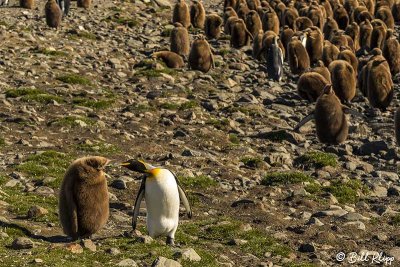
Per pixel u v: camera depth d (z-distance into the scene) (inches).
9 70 1614.2
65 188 686.5
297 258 751.7
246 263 717.3
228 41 2386.8
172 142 1199.6
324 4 2974.9
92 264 627.2
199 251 703.1
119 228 781.9
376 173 1098.1
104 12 2716.5
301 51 1934.1
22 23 2285.9
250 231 804.0
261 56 2097.7
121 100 1455.5
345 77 1589.6
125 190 937.5
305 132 1378.0
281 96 1675.7
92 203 687.7
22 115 1272.1
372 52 2076.8
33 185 919.7
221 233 797.2
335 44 2267.5
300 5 3088.1
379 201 974.4
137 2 2972.4
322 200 953.5
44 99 1380.4
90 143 1135.6
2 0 2701.8
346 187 997.8
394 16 2987.2
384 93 1558.8
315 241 799.1
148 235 726.5
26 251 644.1
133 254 665.6
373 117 1524.4
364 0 3280.0
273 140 1282.0
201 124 1341.0
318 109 1272.1
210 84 1727.4
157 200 708.0
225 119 1379.2
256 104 1541.6
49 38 2080.5
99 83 1614.2
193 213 869.8
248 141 1262.3
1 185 903.7
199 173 1024.9
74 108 1355.8
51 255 630.5
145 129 1272.1
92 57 1875.0
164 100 1483.8
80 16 2571.4
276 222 855.7
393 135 1365.7
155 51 2041.1
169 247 698.2
